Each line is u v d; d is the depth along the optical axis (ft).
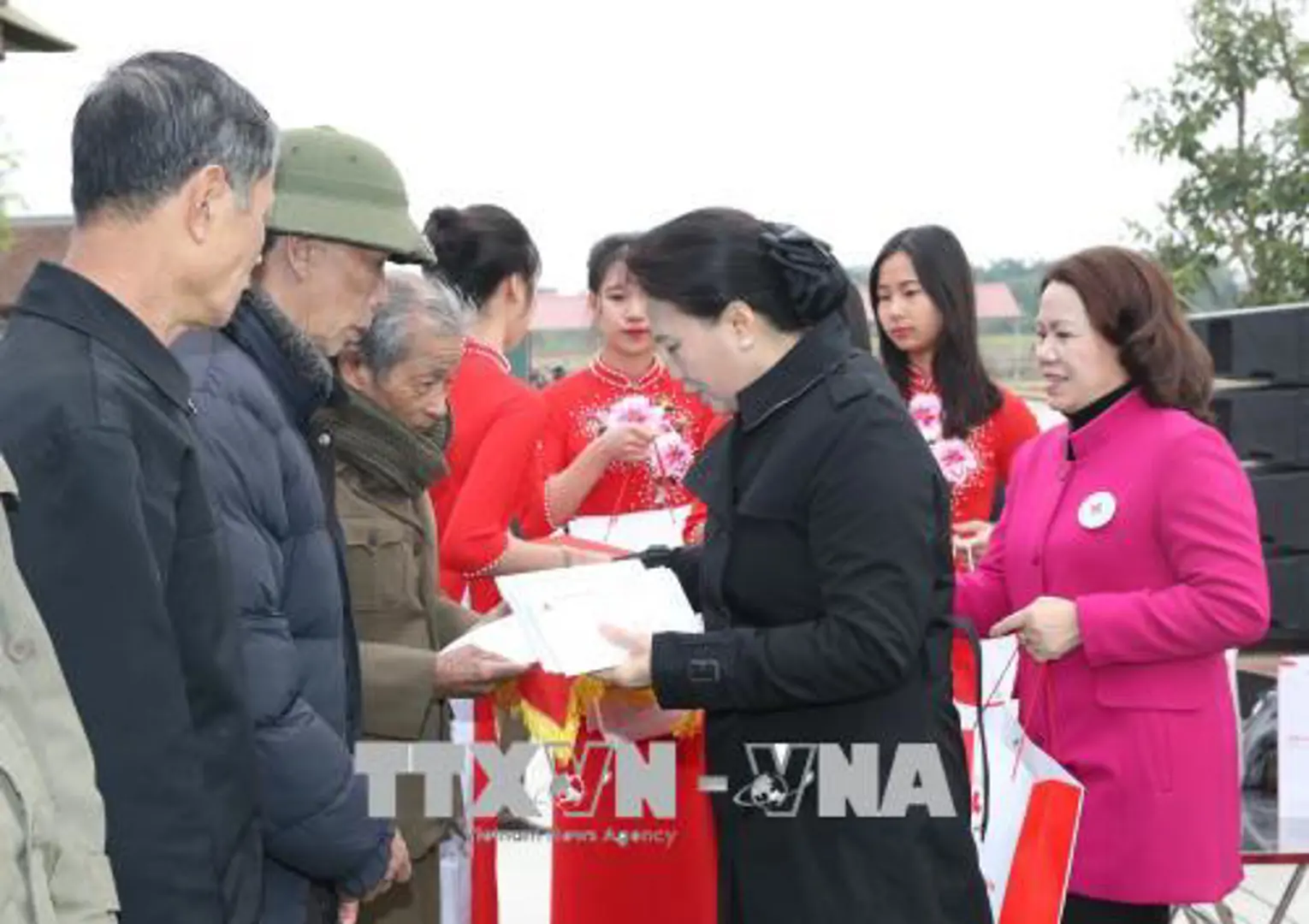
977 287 12.57
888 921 6.34
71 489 4.63
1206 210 41.14
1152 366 8.07
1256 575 7.77
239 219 5.21
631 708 8.36
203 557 5.05
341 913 6.90
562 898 9.47
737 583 6.51
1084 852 8.12
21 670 4.31
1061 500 8.41
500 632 7.96
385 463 7.85
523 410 9.70
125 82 5.05
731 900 6.73
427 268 10.22
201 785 4.81
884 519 6.10
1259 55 39.88
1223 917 10.57
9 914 4.05
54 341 4.83
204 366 5.97
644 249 6.49
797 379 6.35
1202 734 8.05
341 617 6.61
